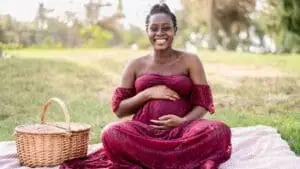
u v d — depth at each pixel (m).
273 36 13.01
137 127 4.31
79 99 8.78
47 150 4.54
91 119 7.57
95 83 9.82
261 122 7.32
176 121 4.45
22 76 9.68
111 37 15.23
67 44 14.50
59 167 4.43
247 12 16.11
